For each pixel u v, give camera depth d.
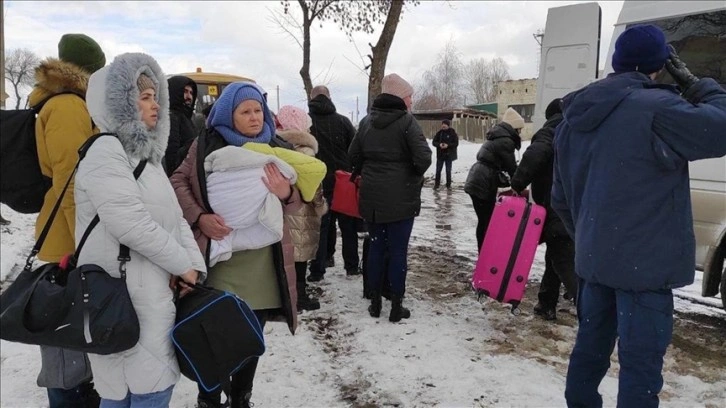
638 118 2.43
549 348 4.05
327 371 3.70
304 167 2.83
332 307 4.92
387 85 4.29
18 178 2.66
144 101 2.30
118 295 2.08
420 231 8.69
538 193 4.48
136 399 2.24
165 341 2.23
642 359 2.50
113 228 2.09
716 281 4.32
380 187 4.28
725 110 2.38
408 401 3.30
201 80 11.88
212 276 2.83
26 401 3.26
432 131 36.59
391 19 9.59
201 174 2.74
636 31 2.58
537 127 5.98
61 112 2.57
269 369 3.72
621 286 2.50
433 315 4.71
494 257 4.40
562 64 5.79
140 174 2.23
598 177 2.56
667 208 2.45
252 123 2.84
